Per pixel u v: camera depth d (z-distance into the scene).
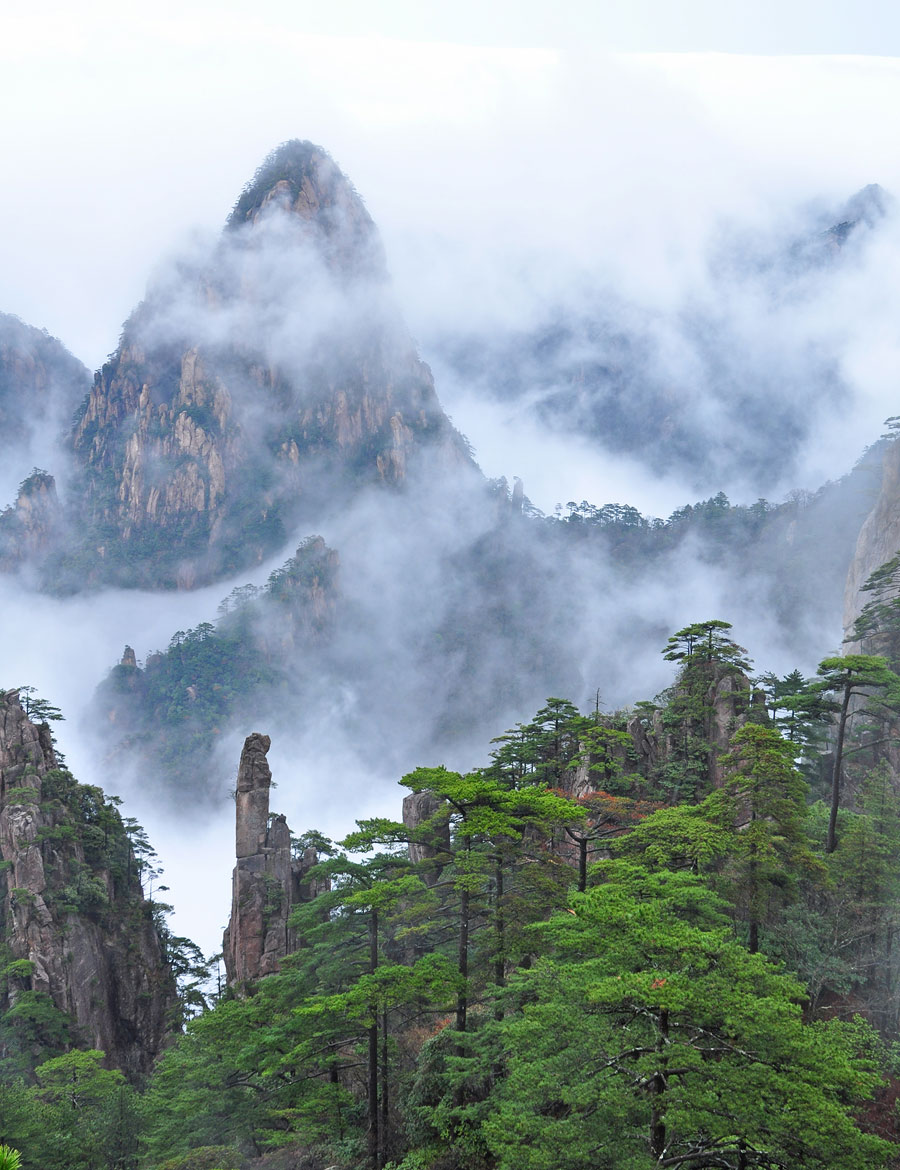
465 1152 35.34
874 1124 31.80
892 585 77.19
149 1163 48.91
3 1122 47.75
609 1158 23.27
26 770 98.94
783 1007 23.84
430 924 44.66
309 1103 45.47
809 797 59.88
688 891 32.12
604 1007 25.92
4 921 89.75
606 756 63.25
